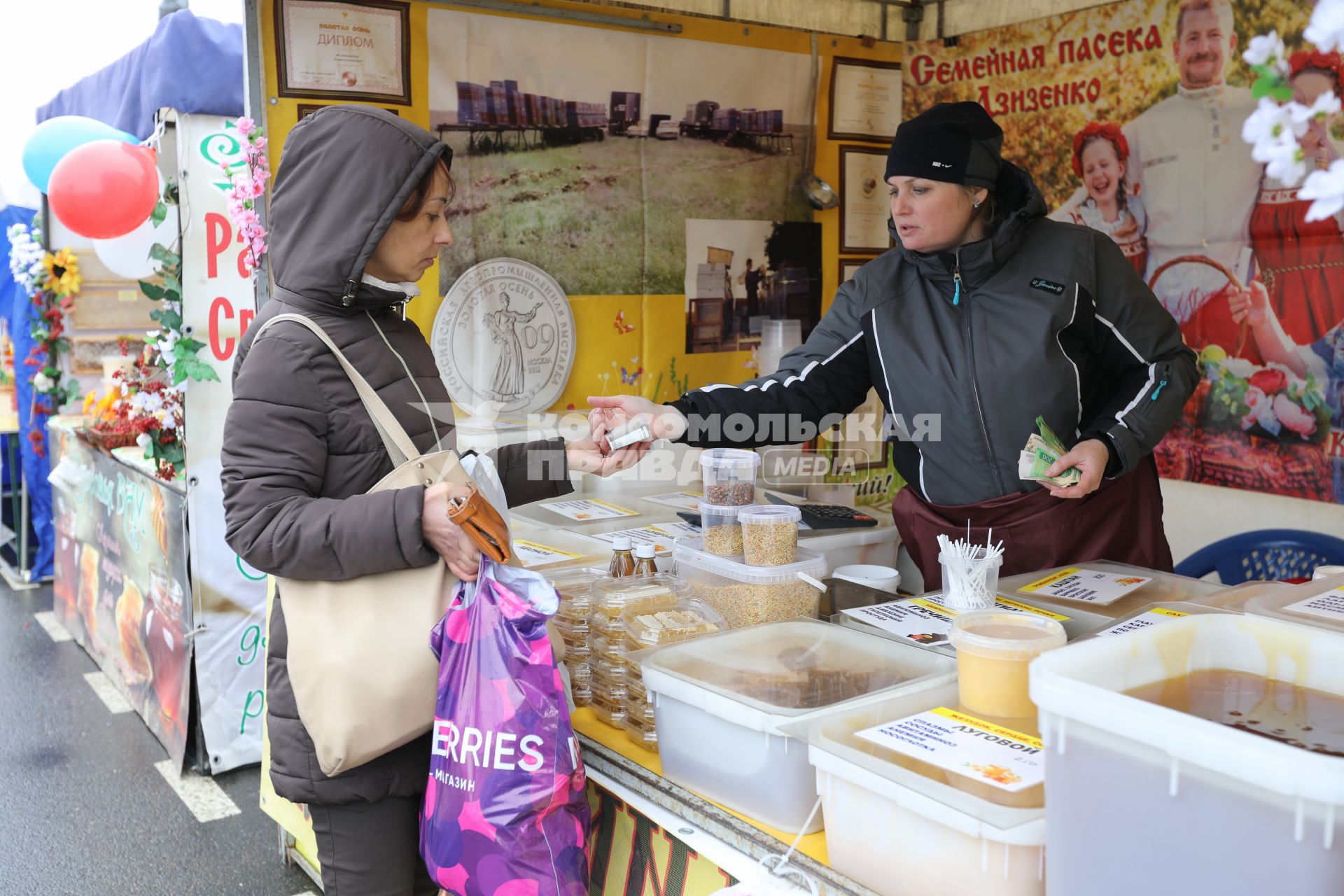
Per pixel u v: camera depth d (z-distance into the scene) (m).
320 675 1.47
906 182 2.09
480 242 2.81
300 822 2.76
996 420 2.15
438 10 2.65
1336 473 2.88
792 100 3.29
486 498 1.66
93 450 4.41
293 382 1.48
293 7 2.46
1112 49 3.11
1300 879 0.78
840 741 1.23
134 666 4.05
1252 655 1.11
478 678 1.41
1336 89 2.64
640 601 1.79
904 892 1.16
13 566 6.33
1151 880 0.87
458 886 1.44
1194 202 3.03
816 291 3.45
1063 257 2.11
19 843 3.05
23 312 5.50
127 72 3.78
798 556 1.90
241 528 1.46
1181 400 2.11
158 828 3.14
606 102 2.96
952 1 3.43
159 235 3.76
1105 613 1.70
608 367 3.08
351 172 1.49
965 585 1.75
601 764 1.65
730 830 1.38
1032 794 1.07
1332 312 2.82
